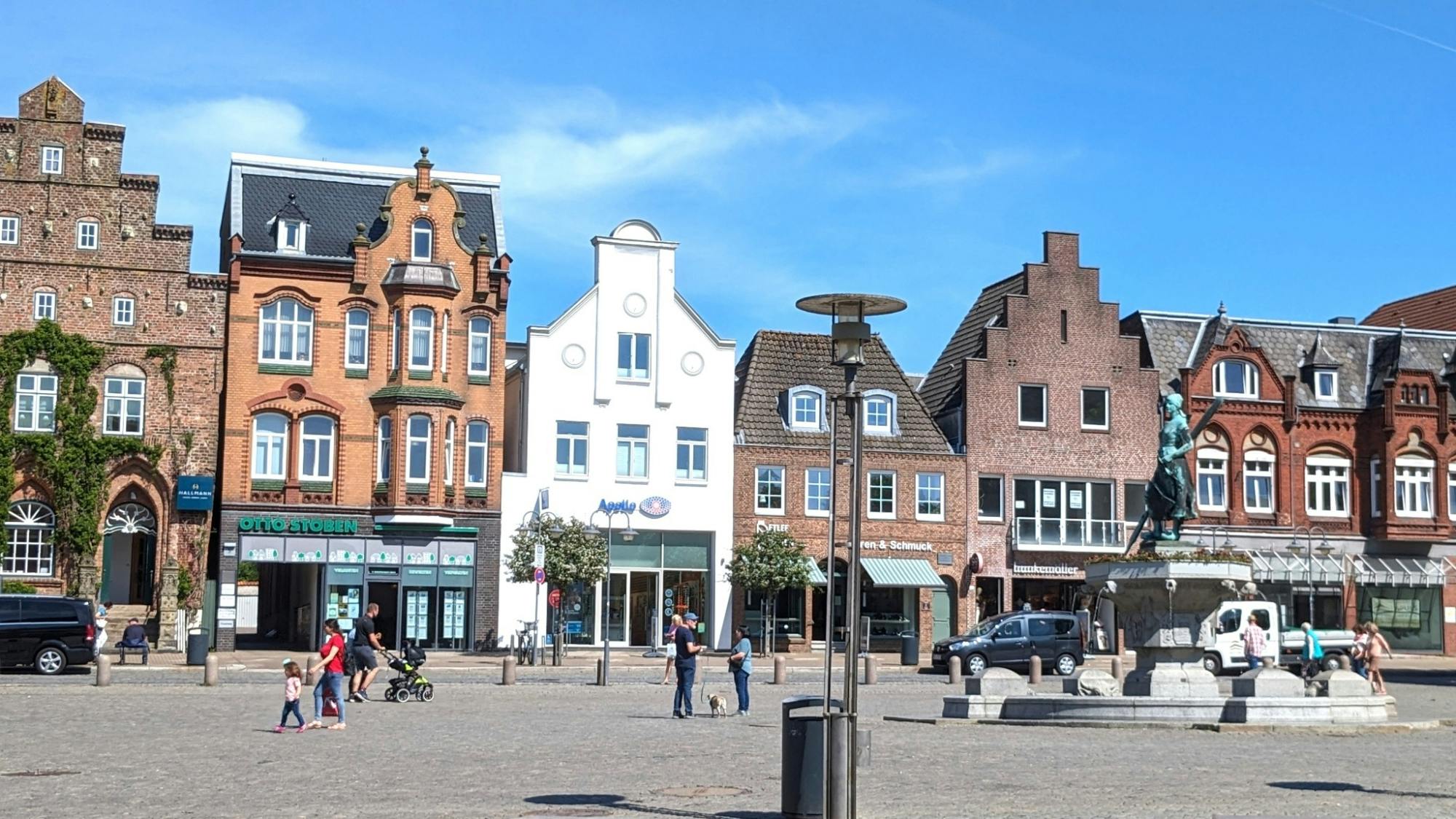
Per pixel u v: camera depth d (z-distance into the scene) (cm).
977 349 6234
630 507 5597
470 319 5456
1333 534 6303
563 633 5316
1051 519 6059
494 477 5447
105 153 5209
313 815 1550
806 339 6103
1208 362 6284
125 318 5178
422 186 5444
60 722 2711
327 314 5312
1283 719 2656
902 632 5850
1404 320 7538
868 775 1902
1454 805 1622
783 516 5778
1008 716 2847
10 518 5053
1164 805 1605
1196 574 2861
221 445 5259
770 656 5425
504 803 1642
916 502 5912
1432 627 6362
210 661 3647
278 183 5472
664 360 5688
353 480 5291
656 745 2331
